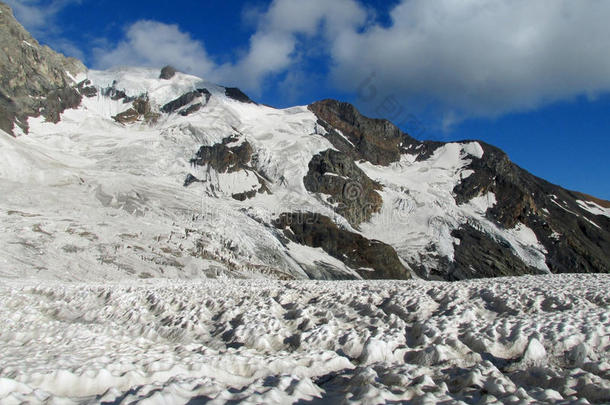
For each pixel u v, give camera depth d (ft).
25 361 27.66
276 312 47.06
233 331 38.78
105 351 32.14
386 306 48.29
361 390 19.27
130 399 17.65
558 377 23.81
